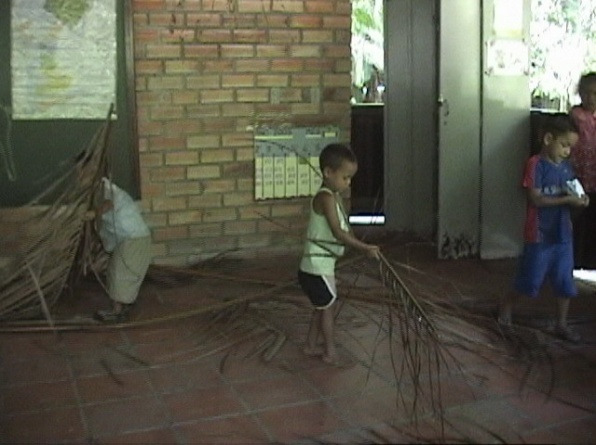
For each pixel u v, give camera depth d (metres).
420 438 3.23
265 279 6.00
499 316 4.94
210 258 6.50
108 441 3.49
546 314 5.14
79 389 4.07
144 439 3.51
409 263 6.43
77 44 5.98
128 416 3.75
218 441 3.48
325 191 4.24
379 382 4.13
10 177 5.95
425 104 7.16
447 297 5.51
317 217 4.30
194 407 3.84
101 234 5.20
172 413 3.78
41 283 5.14
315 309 4.45
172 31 6.19
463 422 3.65
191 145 6.37
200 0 6.22
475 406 3.83
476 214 6.57
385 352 4.55
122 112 6.15
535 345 4.62
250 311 5.16
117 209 5.12
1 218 5.81
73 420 3.71
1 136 5.91
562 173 4.64
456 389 4.03
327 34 6.56
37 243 5.13
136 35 6.12
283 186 6.63
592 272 6.21
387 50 7.20
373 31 7.64
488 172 6.50
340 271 5.83
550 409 3.80
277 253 6.70
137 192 6.29
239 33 6.35
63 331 4.95
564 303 4.74
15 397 3.98
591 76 5.52
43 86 5.95
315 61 6.57
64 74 5.98
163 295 5.71
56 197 5.94
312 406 3.84
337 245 4.31
